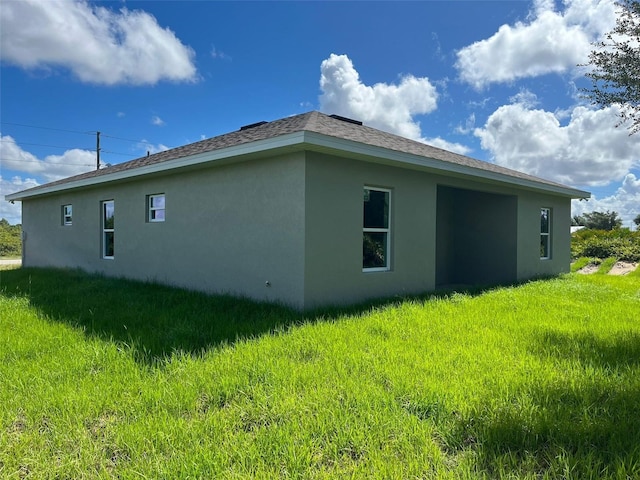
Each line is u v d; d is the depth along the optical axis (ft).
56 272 37.70
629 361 13.12
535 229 38.91
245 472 7.15
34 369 12.23
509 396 10.05
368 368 11.98
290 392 10.33
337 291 22.12
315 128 20.68
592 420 8.82
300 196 20.58
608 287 31.45
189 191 27.89
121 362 12.72
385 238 25.72
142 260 32.27
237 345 14.20
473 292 28.63
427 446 7.83
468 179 30.25
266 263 22.50
